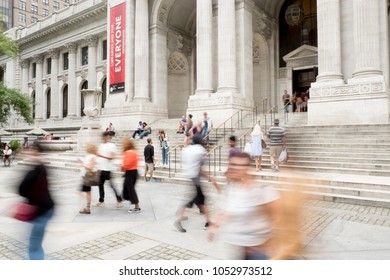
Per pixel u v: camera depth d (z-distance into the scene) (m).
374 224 6.61
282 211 2.92
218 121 20.41
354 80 15.86
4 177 14.61
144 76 25.41
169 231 6.35
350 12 17.22
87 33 39.38
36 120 44.97
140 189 11.05
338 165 11.51
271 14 26.97
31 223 4.34
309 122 16.95
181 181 12.09
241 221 3.21
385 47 16.39
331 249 5.18
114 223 6.92
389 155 11.23
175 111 30.17
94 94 21.70
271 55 27.12
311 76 25.97
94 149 7.94
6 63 51.31
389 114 15.30
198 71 21.95
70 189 11.23
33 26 48.34
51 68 44.69
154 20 26.11
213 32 22.86
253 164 12.63
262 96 27.36
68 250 5.32
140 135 20.89
